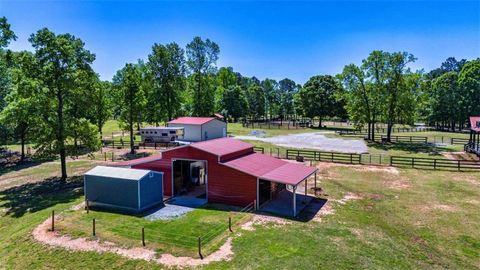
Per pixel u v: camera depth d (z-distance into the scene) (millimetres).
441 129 66188
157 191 19125
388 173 27266
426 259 12398
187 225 15750
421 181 24531
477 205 18797
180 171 21797
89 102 28094
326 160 32656
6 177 27891
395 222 16234
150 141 46406
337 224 15859
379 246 13383
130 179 17844
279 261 11984
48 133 25375
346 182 24344
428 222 16219
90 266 11992
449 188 22500
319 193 21359
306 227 15414
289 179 17875
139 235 14516
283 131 61594
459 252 13047
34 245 13812
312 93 71188
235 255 12516
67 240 14148
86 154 38000
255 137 51688
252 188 18406
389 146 42750
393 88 46000
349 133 57781
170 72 54656
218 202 19500
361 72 47844
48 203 20297
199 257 12406
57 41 25047
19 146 46156
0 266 12500
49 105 25281
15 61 25047
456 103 63531
